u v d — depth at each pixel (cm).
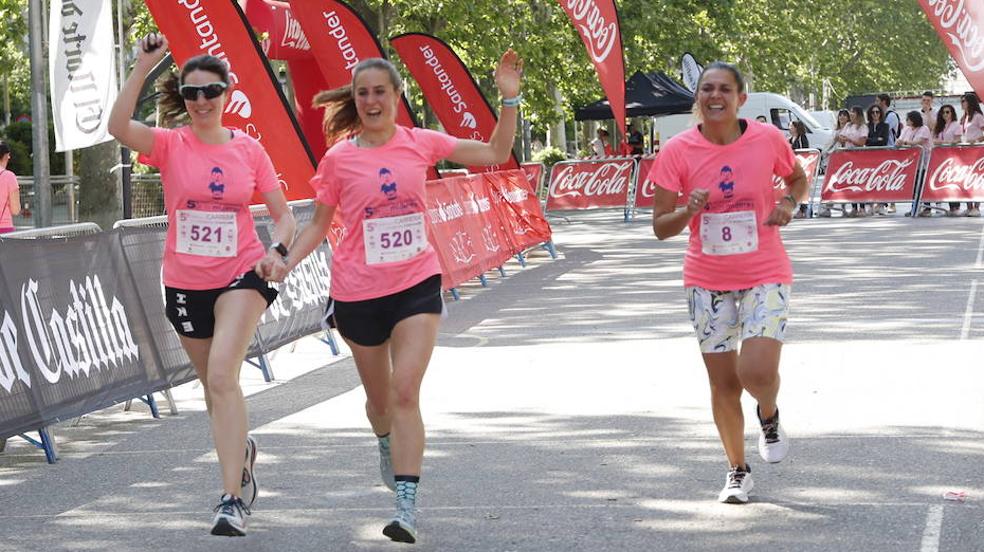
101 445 860
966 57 2027
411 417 590
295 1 1770
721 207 627
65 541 625
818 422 817
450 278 1576
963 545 563
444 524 626
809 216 2605
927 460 715
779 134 631
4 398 772
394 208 607
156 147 634
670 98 3603
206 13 1367
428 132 621
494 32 3197
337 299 615
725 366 638
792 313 1297
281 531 625
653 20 3975
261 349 1075
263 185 647
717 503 646
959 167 2475
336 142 636
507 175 1955
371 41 1777
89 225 916
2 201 1507
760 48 5119
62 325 840
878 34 7488
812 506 634
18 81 4631
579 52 3716
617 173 2848
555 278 1762
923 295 1395
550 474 718
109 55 1412
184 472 769
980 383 920
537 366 1073
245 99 1387
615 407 894
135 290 935
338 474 741
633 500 657
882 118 2667
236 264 635
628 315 1355
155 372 941
